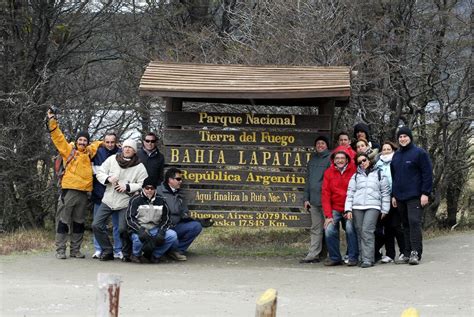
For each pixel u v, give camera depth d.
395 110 15.97
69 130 17.62
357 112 16.17
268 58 15.81
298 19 15.95
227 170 12.63
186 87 11.92
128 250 12.14
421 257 12.13
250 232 16.23
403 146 11.44
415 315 4.36
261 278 10.82
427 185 11.28
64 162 12.24
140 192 11.98
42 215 17.59
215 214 12.61
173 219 12.32
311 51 15.45
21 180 17.11
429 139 16.50
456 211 17.52
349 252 11.90
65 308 8.48
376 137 15.98
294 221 12.62
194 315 8.14
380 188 11.66
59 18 18.55
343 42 15.81
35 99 17.41
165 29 20.97
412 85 15.99
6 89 17.39
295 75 12.48
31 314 8.13
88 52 19.27
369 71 15.46
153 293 9.52
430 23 15.68
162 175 12.63
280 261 12.60
